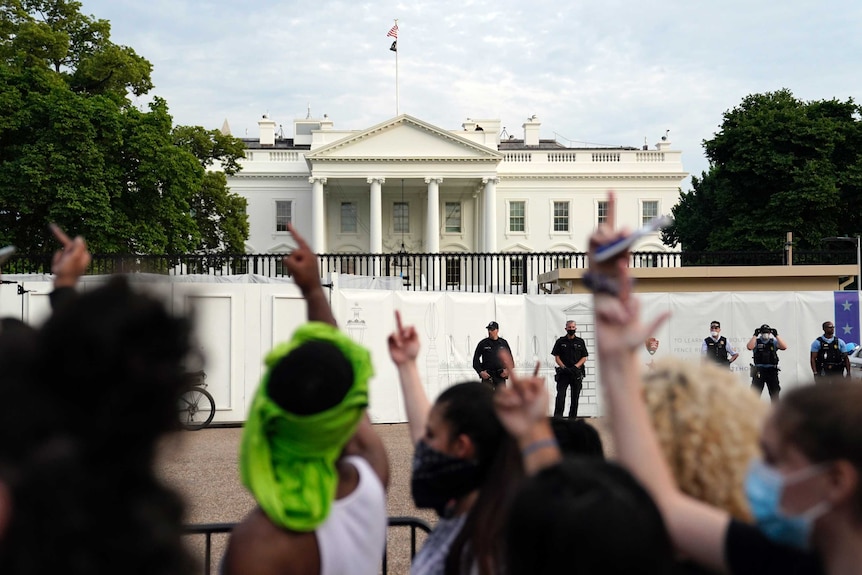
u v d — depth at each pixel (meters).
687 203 49.84
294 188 58.97
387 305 15.00
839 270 18.11
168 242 32.56
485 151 56.16
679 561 1.68
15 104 28.56
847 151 39.88
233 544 1.96
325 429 1.92
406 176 56.09
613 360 1.70
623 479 1.30
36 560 1.03
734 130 40.19
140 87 35.47
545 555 1.21
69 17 33.78
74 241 2.70
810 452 1.37
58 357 1.07
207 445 11.87
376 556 2.11
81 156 28.69
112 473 1.10
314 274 2.81
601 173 59.44
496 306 15.67
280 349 1.97
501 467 2.07
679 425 1.74
